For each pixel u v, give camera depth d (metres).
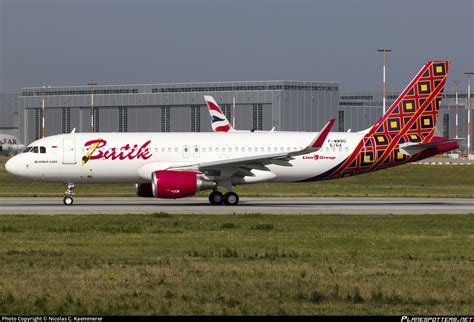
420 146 176.12
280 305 66.00
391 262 86.62
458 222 130.38
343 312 63.56
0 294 69.62
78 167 168.50
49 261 86.88
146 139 170.75
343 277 77.62
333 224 126.62
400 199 193.75
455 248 98.31
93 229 116.94
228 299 68.06
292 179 174.75
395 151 176.62
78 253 93.00
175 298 68.38
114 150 168.88
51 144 168.75
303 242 103.56
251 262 86.31
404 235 111.88
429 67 177.50
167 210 155.12
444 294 70.00
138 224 124.81
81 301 67.19
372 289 72.06
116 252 93.88
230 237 108.38
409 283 74.69
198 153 171.12
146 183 175.38
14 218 134.88
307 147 162.00
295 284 74.12
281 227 121.31
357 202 182.38
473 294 70.12
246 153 172.38
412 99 177.38
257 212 150.75
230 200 169.12
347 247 99.19
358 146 175.25
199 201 183.38
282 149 174.00
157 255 91.56
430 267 83.44
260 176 171.12
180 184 161.38
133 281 75.25
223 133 175.38
